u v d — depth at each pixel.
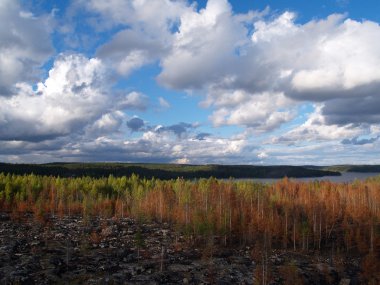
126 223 96.88
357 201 143.38
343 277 72.50
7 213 105.94
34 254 60.34
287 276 65.62
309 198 138.12
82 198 140.50
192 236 85.25
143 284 52.50
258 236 96.25
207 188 145.00
